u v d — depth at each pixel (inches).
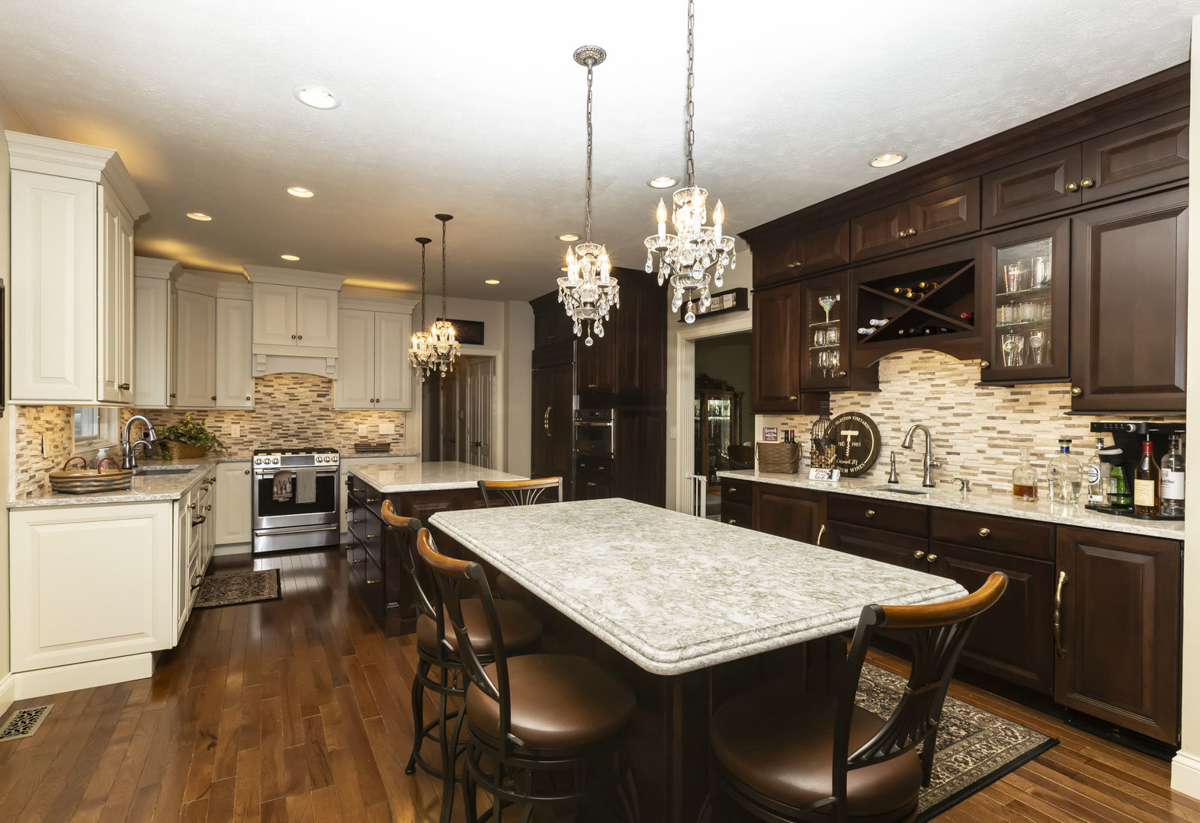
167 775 82.0
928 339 126.3
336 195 141.3
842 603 50.9
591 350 222.2
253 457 213.5
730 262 76.8
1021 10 76.4
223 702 103.0
